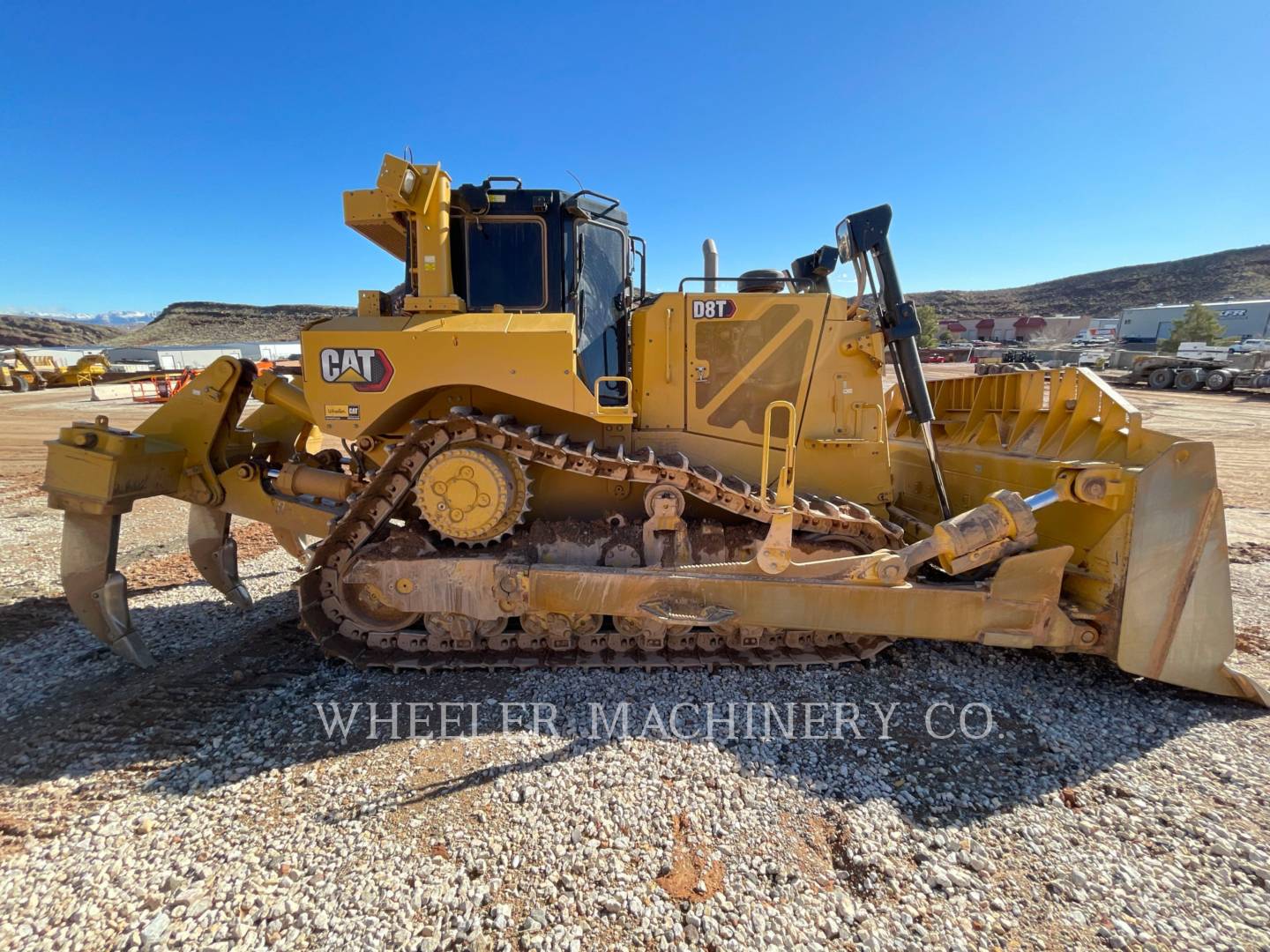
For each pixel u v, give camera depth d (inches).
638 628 145.9
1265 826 99.3
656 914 83.2
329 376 129.2
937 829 99.3
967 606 128.8
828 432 152.5
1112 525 128.7
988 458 163.3
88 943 79.0
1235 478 376.8
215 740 120.6
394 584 140.0
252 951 77.7
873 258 148.0
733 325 150.0
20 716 129.6
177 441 161.5
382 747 118.6
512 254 150.8
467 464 133.6
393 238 169.2
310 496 163.6
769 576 130.6
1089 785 109.5
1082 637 131.2
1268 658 153.0
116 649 147.7
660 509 138.8
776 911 83.9
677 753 116.7
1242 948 78.5
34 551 242.2
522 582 135.3
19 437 559.8
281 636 167.6
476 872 90.0
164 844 95.0
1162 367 961.5
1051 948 79.0
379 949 77.9
